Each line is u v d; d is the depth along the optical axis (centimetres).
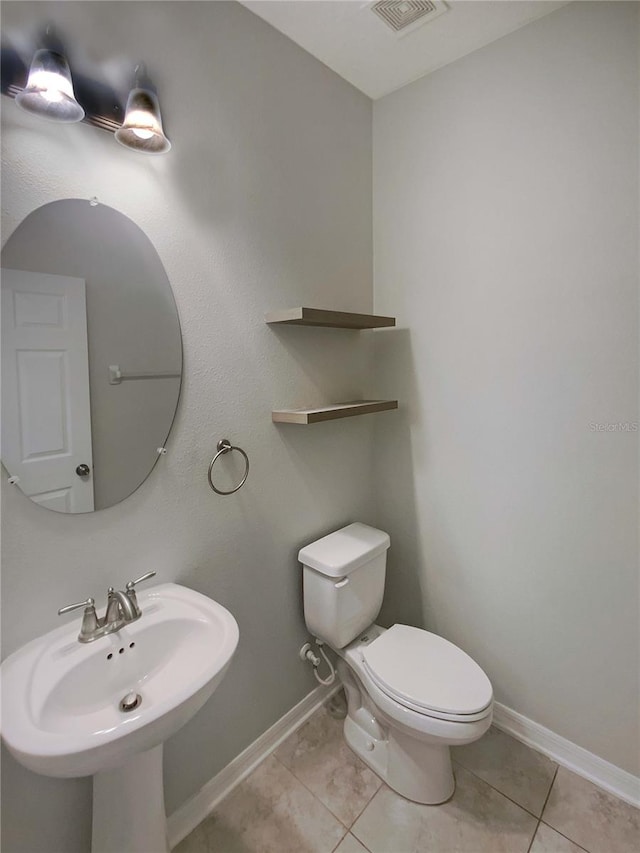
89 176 104
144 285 116
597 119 131
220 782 146
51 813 106
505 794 145
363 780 150
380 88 178
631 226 128
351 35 147
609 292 133
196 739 138
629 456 135
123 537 116
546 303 146
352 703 165
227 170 133
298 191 156
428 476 184
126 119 103
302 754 161
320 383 170
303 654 172
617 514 138
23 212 94
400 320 186
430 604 190
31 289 97
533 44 141
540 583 157
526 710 165
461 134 161
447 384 174
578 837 131
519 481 158
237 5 132
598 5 128
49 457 102
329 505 180
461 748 163
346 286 179
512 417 157
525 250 149
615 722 145
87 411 107
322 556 157
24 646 99
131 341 114
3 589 96
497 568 167
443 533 182
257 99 140
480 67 154
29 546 100
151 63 113
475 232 160
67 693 94
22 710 83
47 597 103
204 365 131
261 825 136
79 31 99
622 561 139
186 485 129
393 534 200
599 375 137
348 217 178
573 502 147
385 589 206
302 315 137
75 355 104
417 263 178
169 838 131
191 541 132
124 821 104
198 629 113
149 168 115
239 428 142
